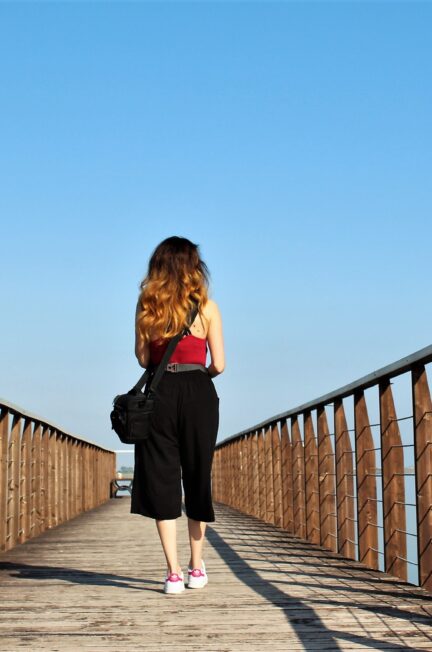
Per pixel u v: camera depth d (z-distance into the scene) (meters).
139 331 4.27
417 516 4.12
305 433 7.18
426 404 4.09
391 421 4.78
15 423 6.65
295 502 7.71
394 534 4.75
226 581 4.65
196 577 4.41
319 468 6.63
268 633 3.31
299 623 3.49
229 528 8.59
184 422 4.21
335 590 4.30
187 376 4.21
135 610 3.80
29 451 7.27
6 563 5.55
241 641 3.19
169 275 4.22
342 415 6.00
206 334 4.31
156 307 4.20
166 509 4.21
